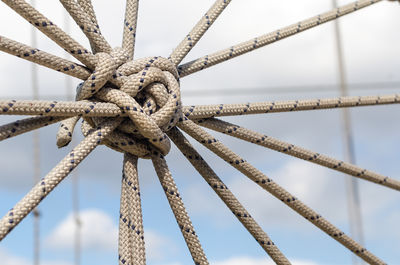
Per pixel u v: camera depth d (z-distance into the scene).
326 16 4.42
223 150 3.91
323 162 4.29
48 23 3.28
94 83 3.40
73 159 3.27
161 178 3.69
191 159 3.91
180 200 3.70
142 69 3.61
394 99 4.47
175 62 3.93
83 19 3.53
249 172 4.00
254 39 4.16
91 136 3.40
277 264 4.04
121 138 3.60
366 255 4.45
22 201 3.07
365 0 4.59
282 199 4.12
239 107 3.97
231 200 3.92
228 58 4.09
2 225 2.97
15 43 3.18
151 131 3.46
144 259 3.53
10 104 3.09
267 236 4.00
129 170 3.66
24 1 3.20
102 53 3.49
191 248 3.71
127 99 3.43
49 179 3.16
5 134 3.27
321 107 4.25
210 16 4.09
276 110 4.09
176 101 3.61
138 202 3.61
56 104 3.23
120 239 3.56
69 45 3.35
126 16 3.96
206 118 3.93
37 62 3.29
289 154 4.18
